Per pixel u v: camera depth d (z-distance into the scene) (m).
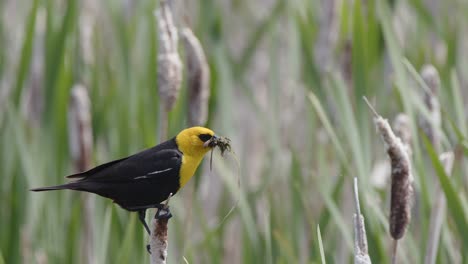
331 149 11.43
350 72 11.39
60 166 10.82
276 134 11.55
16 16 13.52
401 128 8.91
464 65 13.09
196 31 11.94
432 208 8.15
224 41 11.98
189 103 9.09
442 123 10.95
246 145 13.22
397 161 6.12
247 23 14.38
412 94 9.38
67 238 9.99
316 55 11.48
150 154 8.03
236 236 11.90
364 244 5.88
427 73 9.80
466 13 13.17
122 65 11.58
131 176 7.85
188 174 8.18
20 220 10.52
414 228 9.77
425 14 12.30
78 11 10.94
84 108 10.13
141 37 11.92
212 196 12.68
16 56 12.78
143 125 10.66
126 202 8.02
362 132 10.05
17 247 10.34
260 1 15.20
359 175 9.21
